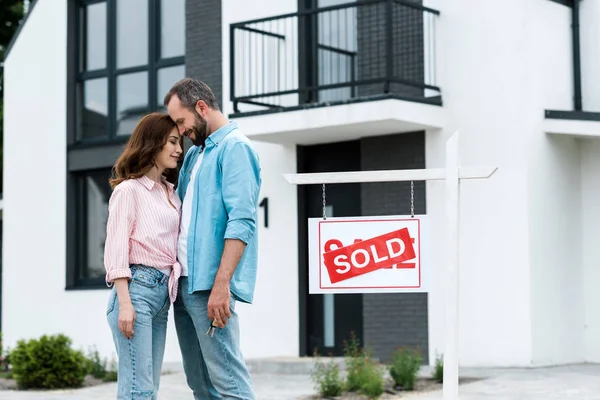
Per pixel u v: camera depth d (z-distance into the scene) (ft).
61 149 58.80
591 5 46.01
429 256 17.88
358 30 47.19
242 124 47.29
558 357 44.04
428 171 18.16
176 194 18.90
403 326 45.32
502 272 43.19
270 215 49.85
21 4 83.92
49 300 58.70
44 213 59.36
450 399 17.76
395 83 46.32
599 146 45.83
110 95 57.47
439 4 45.21
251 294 18.26
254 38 50.93
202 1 53.31
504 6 43.39
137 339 17.85
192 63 53.52
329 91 48.14
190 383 19.11
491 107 43.65
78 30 59.36
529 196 42.73
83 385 44.34
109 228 17.98
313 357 47.29
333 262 18.12
